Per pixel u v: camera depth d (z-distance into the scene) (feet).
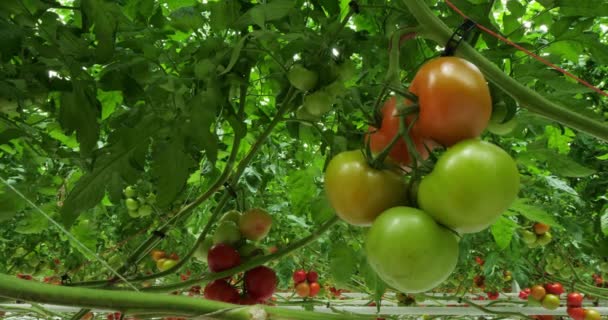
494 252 5.73
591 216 5.53
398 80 1.48
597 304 10.27
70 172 3.67
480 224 1.21
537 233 5.37
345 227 3.76
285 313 1.40
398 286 1.25
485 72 1.49
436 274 1.21
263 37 1.91
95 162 1.99
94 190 1.98
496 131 1.72
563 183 4.47
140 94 2.02
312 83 2.03
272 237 6.30
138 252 2.80
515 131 2.51
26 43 1.73
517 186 1.22
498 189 1.18
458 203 1.18
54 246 7.13
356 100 1.89
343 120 2.23
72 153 2.34
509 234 3.37
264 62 2.58
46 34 1.77
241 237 2.54
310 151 3.30
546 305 7.34
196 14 2.14
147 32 2.12
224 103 2.10
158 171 1.79
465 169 1.18
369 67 2.39
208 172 2.96
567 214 6.18
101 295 1.27
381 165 1.38
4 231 6.22
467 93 1.27
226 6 2.05
